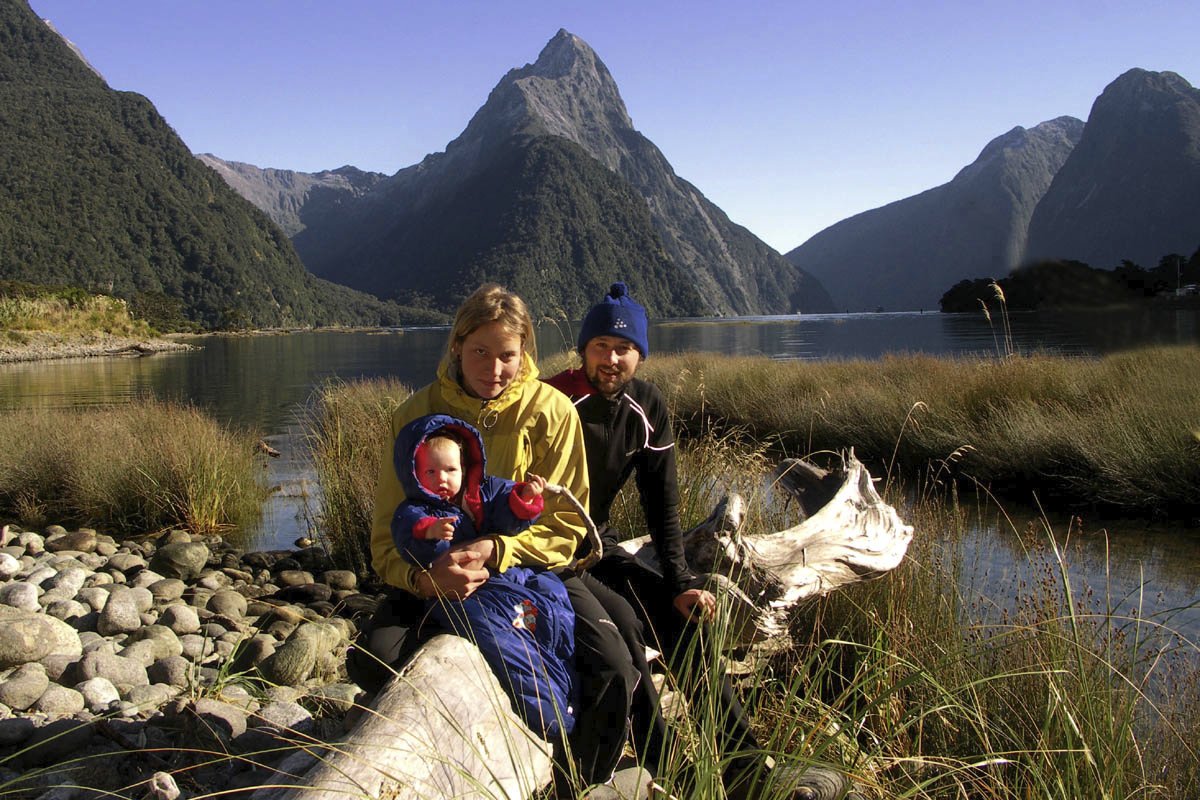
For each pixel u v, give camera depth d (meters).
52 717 2.73
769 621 2.97
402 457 2.09
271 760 2.52
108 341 66.44
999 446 8.70
